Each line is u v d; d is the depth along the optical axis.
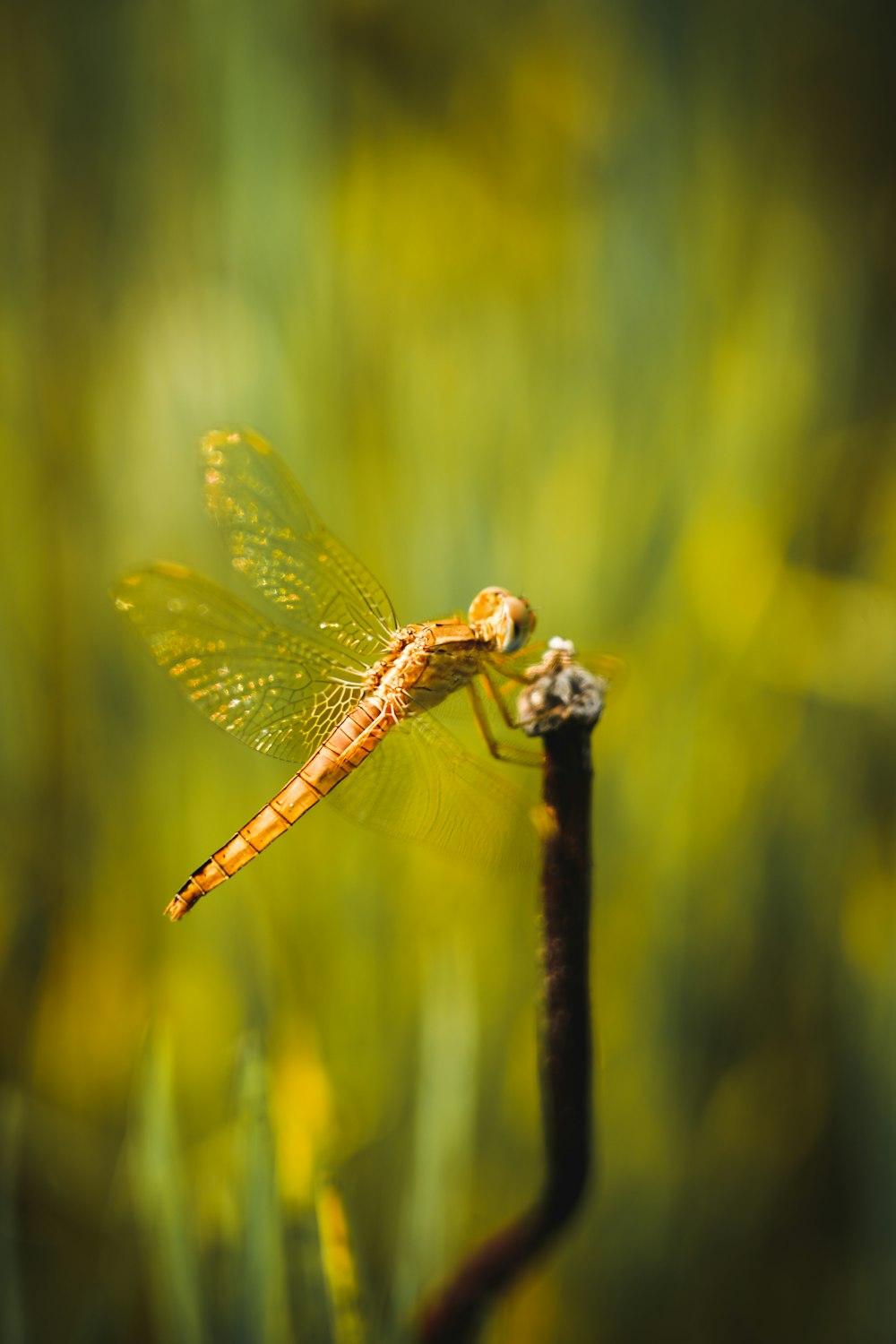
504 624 0.36
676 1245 0.40
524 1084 0.40
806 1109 0.41
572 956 0.34
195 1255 0.35
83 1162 0.40
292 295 0.41
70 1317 0.39
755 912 0.41
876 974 0.40
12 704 0.41
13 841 0.41
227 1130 0.39
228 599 0.37
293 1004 0.38
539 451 0.41
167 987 0.40
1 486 0.41
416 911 0.40
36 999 0.41
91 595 0.41
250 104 0.41
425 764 0.36
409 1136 0.39
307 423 0.40
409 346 0.41
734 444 0.41
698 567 0.41
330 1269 0.34
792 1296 0.40
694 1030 0.41
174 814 0.41
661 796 0.41
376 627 0.37
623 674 0.35
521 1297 0.39
